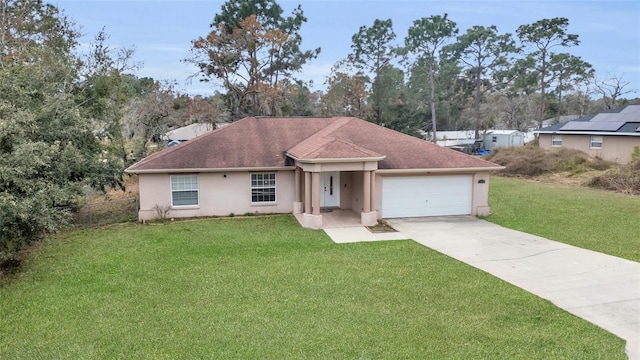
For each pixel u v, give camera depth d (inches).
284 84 1764.3
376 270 456.1
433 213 749.9
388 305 363.3
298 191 756.0
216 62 1641.2
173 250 538.0
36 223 452.1
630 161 1124.5
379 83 2015.3
